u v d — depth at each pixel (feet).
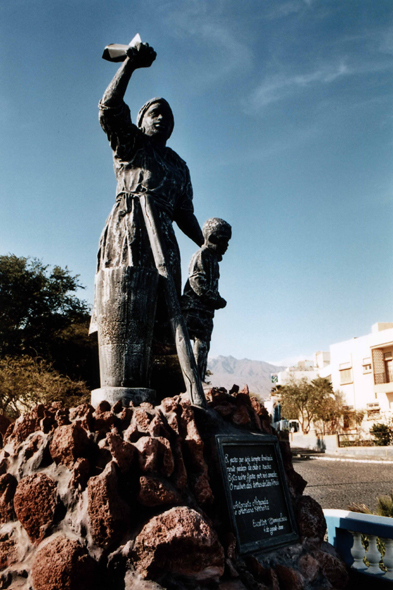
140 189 13.66
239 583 9.29
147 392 11.95
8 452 10.42
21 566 9.01
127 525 8.72
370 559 13.20
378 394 107.55
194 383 11.70
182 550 8.50
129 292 12.28
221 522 10.23
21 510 9.26
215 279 14.01
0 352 69.92
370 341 110.42
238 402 13.01
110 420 10.21
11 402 60.80
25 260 75.97
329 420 115.65
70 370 71.92
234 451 11.28
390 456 75.97
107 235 13.44
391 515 19.93
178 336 12.15
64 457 9.57
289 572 10.34
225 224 14.08
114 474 8.94
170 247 13.78
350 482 48.73
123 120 13.05
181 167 14.93
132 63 12.24
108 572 8.52
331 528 14.39
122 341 12.23
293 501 12.36
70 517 9.05
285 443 13.16
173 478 9.64
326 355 165.78
